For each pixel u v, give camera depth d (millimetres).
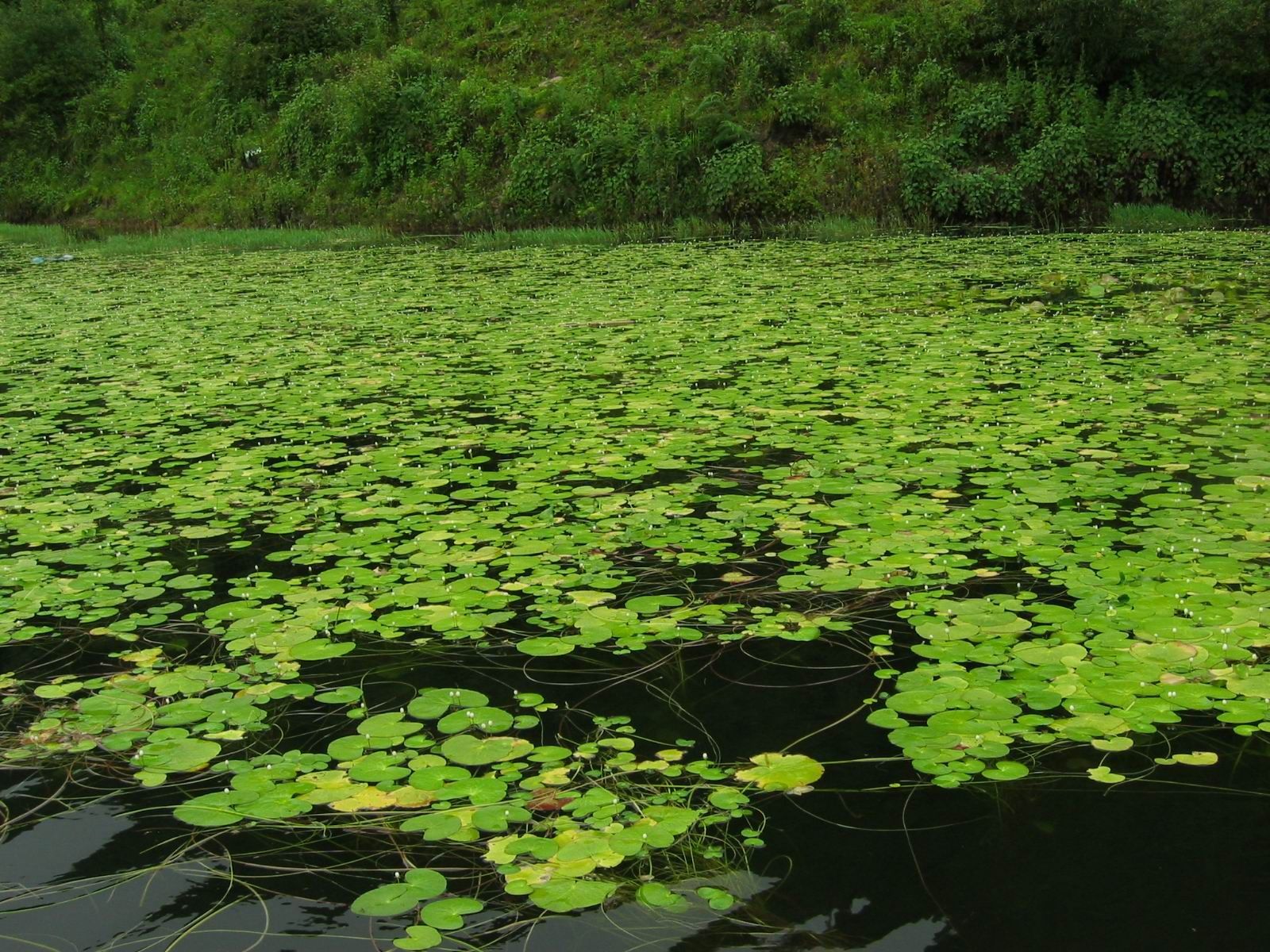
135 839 2572
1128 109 17281
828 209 17812
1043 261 12094
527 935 2213
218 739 2953
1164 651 3189
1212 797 2604
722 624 3551
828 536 4223
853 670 3262
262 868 2443
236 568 4148
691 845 2480
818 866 2400
